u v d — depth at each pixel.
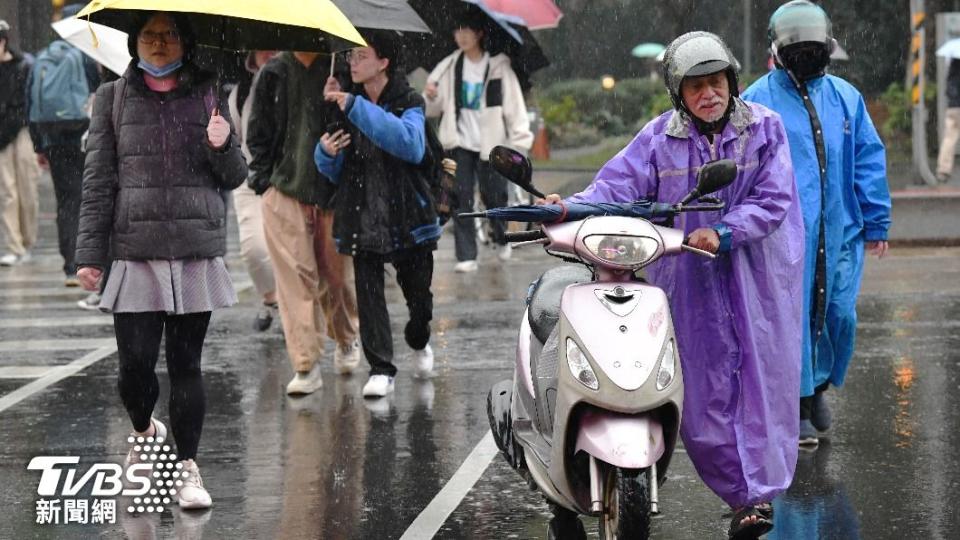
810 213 20.61
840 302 21.09
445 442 22.08
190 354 18.91
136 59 18.62
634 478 14.43
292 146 24.97
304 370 25.61
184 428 18.83
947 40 54.97
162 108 18.53
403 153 23.95
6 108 44.59
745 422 16.27
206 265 18.77
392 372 25.42
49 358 29.89
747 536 16.50
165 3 18.06
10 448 22.09
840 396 24.77
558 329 14.91
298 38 21.12
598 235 14.79
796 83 20.92
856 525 17.61
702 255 15.46
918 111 53.72
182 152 18.53
